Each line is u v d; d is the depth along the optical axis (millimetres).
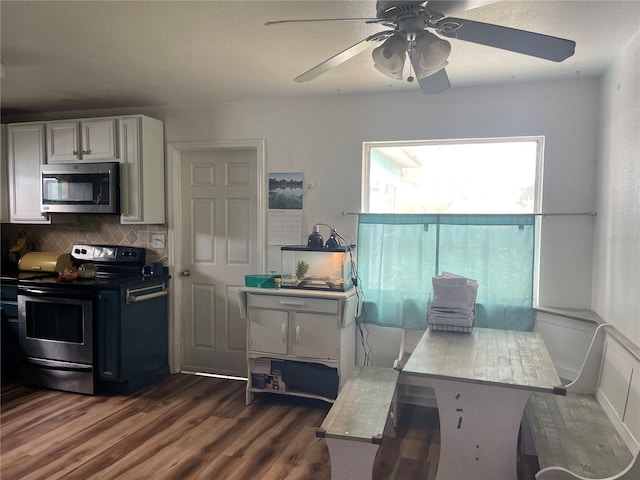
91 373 3553
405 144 3572
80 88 3504
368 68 2979
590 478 1853
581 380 2723
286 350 3357
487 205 3434
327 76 3154
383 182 3646
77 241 4387
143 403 3463
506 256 3258
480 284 3309
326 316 3254
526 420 2688
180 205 4125
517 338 2713
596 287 3041
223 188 4047
